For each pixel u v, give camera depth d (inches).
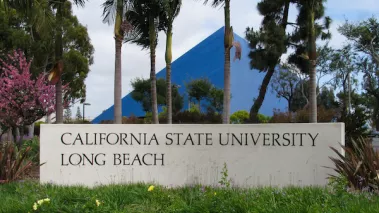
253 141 387.9
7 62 1138.7
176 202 308.3
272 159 386.0
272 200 292.7
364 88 1889.8
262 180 384.8
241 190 347.9
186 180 387.2
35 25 696.4
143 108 1793.8
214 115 1299.2
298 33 1107.3
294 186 361.7
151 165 390.3
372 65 1820.9
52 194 327.6
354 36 1724.9
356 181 335.0
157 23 895.7
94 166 391.9
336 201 283.7
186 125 390.0
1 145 536.7
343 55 1825.8
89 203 291.9
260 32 1066.7
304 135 385.7
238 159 387.2
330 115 848.3
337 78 2026.3
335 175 377.4
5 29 1200.2
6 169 394.6
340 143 371.6
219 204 291.4
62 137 394.3
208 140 389.1
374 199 288.8
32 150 629.9
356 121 659.4
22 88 755.4
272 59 1079.6
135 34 903.7
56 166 392.5
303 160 384.2
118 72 764.6
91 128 393.7
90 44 1402.6
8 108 746.2
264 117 1267.2
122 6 759.1
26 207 297.6
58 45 748.6
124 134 392.5
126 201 310.7
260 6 1114.7
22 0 642.2
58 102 783.1
